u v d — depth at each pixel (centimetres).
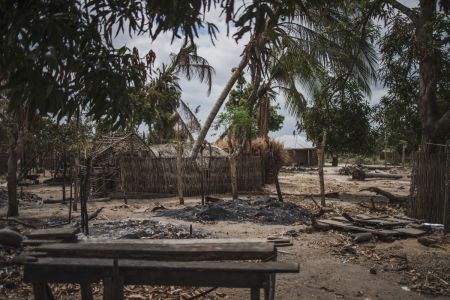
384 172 3512
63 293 559
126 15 330
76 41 310
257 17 261
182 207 1404
